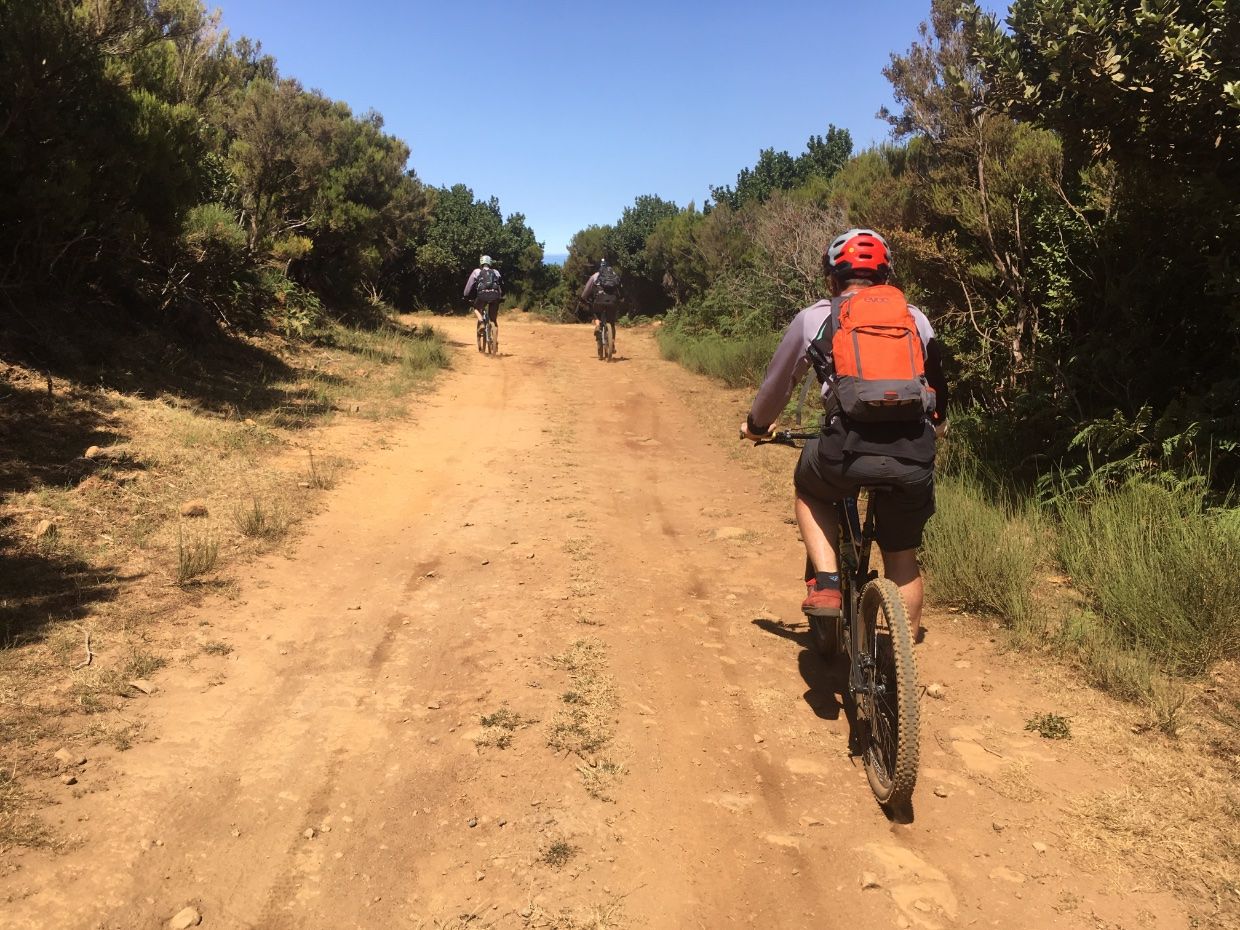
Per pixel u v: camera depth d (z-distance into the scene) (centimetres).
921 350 312
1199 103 495
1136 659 395
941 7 780
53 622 405
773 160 3294
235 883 257
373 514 632
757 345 1360
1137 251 636
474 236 3972
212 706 354
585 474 795
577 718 358
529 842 280
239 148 1388
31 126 738
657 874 269
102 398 719
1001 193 757
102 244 824
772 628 461
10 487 538
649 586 518
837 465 315
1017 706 373
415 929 243
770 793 314
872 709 322
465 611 469
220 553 516
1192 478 494
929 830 292
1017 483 619
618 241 3766
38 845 260
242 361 1050
